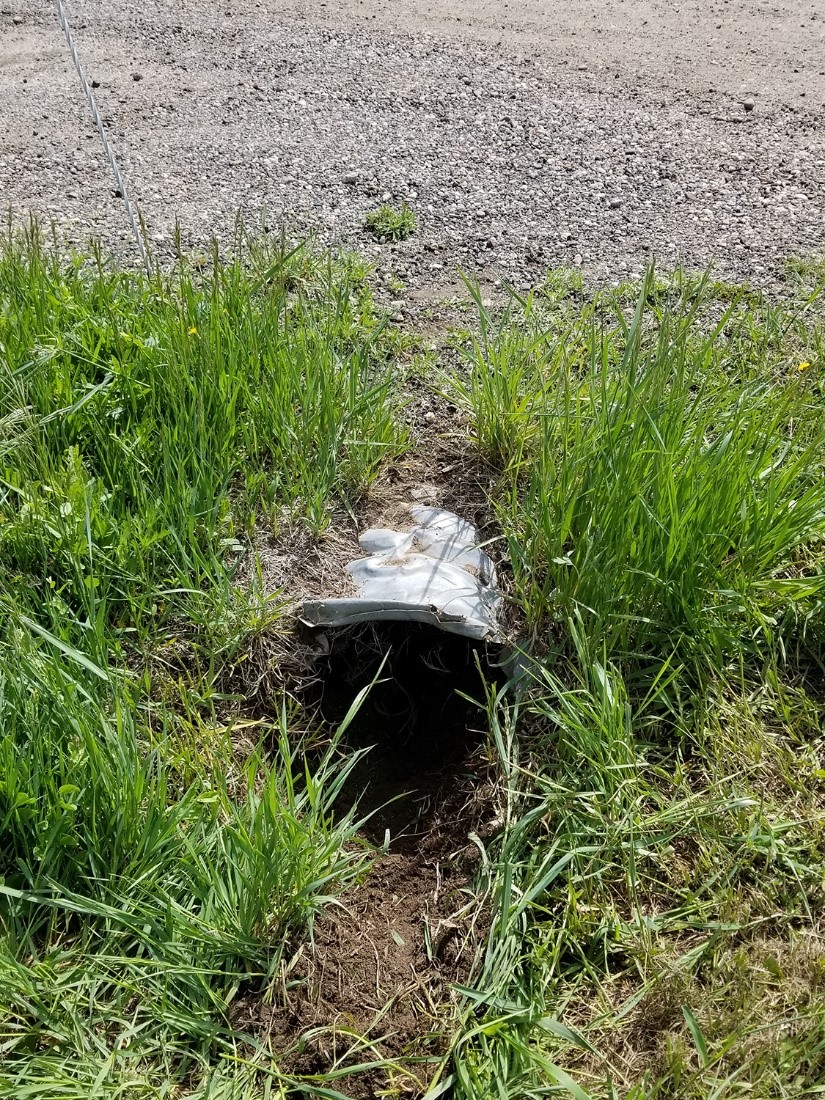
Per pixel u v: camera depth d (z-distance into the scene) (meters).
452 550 2.88
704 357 3.05
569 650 2.58
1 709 2.11
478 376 3.37
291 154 5.10
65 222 4.50
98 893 2.05
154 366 3.12
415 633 2.79
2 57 6.23
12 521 2.67
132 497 2.92
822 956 1.96
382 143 5.20
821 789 2.30
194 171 4.96
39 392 3.03
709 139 5.18
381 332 3.71
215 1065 1.91
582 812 2.24
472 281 4.08
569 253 4.26
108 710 2.36
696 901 2.08
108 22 6.68
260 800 2.21
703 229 4.42
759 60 6.04
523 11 6.84
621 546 2.51
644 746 2.36
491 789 2.40
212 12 6.83
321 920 2.20
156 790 2.11
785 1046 1.81
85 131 5.36
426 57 6.14
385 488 3.17
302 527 2.98
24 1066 1.80
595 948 2.06
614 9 6.87
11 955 1.93
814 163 4.92
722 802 2.18
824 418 2.89
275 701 2.60
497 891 2.14
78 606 2.64
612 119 5.39
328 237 4.38
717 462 2.53
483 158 5.04
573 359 3.24
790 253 4.20
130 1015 1.93
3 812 2.08
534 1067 1.82
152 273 4.02
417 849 2.41
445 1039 1.96
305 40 6.39
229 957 2.02
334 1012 2.04
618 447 2.58
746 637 2.61
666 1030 1.90
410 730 2.73
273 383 3.15
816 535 2.68
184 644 2.63
